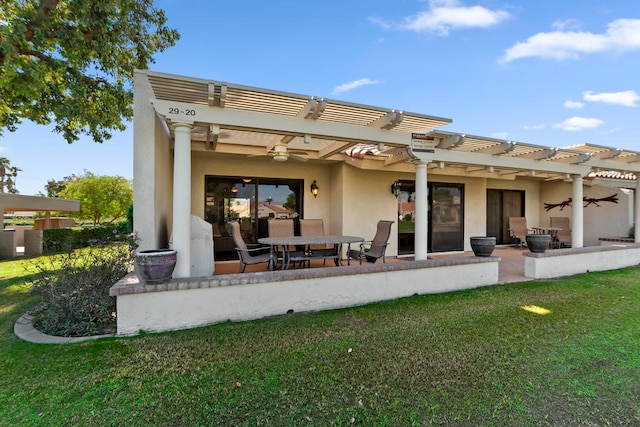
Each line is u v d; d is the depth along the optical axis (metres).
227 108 4.37
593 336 3.59
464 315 4.33
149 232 4.59
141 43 9.44
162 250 4.07
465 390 2.54
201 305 3.98
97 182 23.03
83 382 2.66
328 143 6.91
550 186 11.75
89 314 3.83
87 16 6.97
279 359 3.06
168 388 2.58
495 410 2.29
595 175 10.19
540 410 2.30
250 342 3.45
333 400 2.41
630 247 8.22
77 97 8.03
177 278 4.09
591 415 2.24
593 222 10.88
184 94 4.06
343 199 8.42
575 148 7.48
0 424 2.16
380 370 2.85
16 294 5.45
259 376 2.76
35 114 8.28
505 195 11.52
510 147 6.23
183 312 3.89
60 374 2.78
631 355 3.13
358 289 4.92
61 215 25.50
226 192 8.30
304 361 3.02
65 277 4.07
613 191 10.41
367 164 7.80
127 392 2.52
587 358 3.08
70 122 9.18
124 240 4.71
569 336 3.60
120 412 2.28
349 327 3.90
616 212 10.34
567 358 3.08
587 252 7.32
